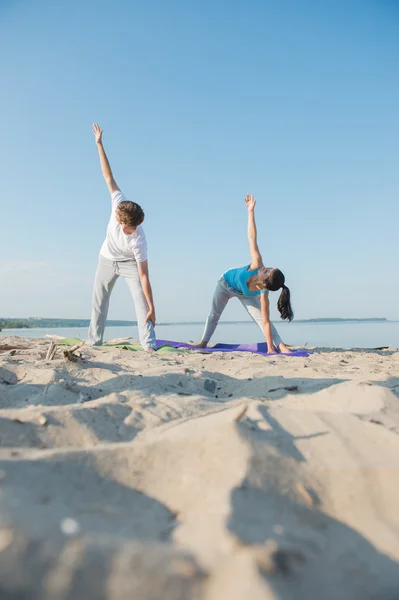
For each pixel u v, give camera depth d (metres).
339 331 18.25
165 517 1.02
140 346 5.44
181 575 0.69
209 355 4.50
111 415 1.61
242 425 1.40
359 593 0.80
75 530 0.77
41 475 1.09
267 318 5.20
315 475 1.20
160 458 1.24
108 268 5.12
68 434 1.46
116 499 1.09
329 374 3.01
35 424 1.47
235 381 2.61
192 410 1.73
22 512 0.83
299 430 1.45
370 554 0.94
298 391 2.26
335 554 0.91
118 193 4.96
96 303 5.32
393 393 2.06
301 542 0.90
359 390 2.07
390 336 13.52
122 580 0.67
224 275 5.50
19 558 0.68
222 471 1.17
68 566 0.68
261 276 5.06
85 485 1.11
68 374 2.45
